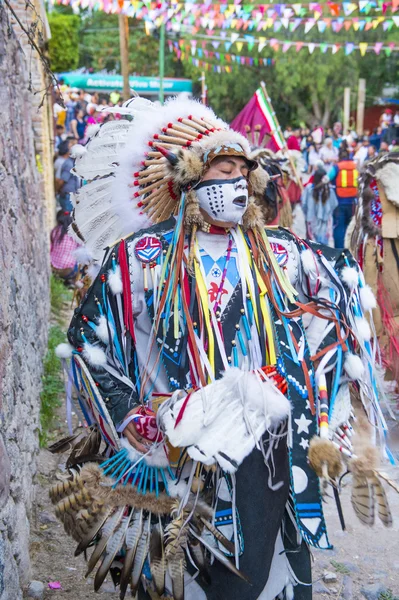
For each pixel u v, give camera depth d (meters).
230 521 2.63
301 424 2.63
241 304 2.71
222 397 2.57
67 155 10.66
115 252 2.77
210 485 2.66
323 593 3.53
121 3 8.84
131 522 2.68
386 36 27.86
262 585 2.63
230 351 2.68
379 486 2.64
